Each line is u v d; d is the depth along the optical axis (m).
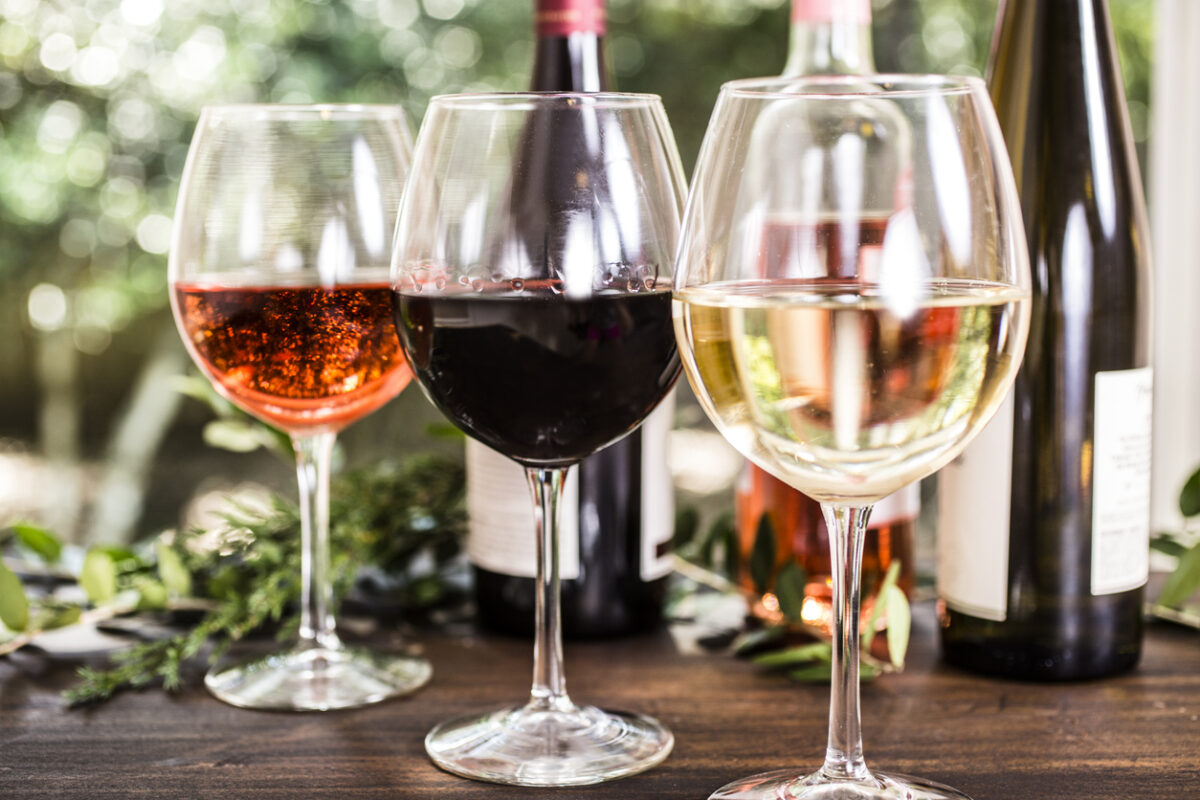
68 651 0.86
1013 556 0.76
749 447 0.55
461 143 0.62
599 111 0.62
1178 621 0.88
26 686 0.79
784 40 3.91
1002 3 0.80
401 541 0.97
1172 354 2.09
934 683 0.77
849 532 0.58
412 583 0.96
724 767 0.64
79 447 4.13
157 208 3.78
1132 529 0.77
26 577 1.02
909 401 0.51
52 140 3.68
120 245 3.83
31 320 3.93
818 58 0.95
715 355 0.53
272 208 0.72
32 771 0.64
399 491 0.98
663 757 0.65
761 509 0.90
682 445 3.65
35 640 0.89
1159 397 2.11
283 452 0.94
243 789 0.62
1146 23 3.05
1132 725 0.69
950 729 0.69
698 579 1.03
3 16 3.57
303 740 0.69
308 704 0.73
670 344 0.63
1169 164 2.06
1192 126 2.03
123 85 3.67
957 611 0.79
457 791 0.61
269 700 0.74
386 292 0.73
